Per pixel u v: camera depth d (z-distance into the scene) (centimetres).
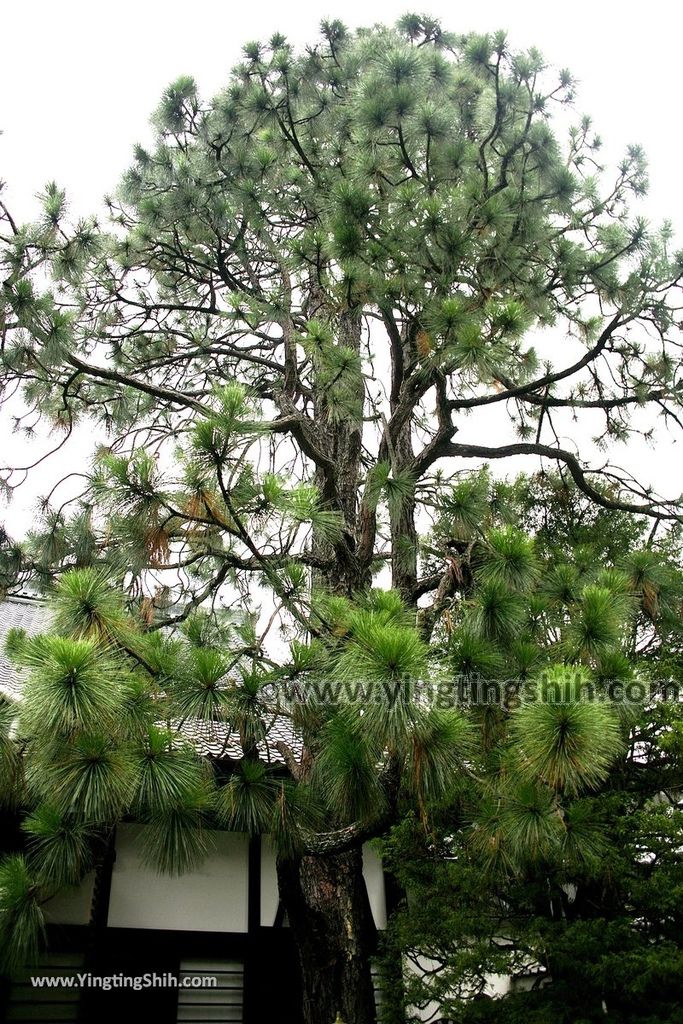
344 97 537
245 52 549
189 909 525
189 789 259
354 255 417
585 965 412
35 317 383
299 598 312
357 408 454
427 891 486
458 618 316
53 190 424
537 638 314
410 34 542
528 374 517
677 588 376
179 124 570
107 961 489
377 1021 470
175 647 305
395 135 442
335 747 262
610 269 490
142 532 305
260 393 595
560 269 489
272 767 308
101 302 636
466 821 341
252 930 535
